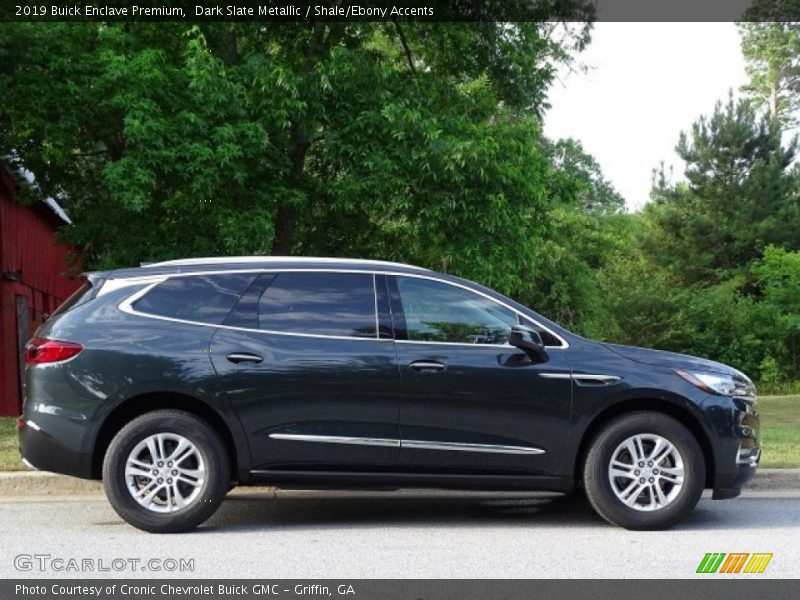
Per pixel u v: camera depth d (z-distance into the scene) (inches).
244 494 346.0
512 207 581.9
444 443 276.1
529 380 278.5
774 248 1366.9
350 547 257.1
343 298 285.1
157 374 271.4
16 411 789.9
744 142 1524.4
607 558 244.8
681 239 1545.3
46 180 657.0
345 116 553.9
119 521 291.3
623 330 1360.7
